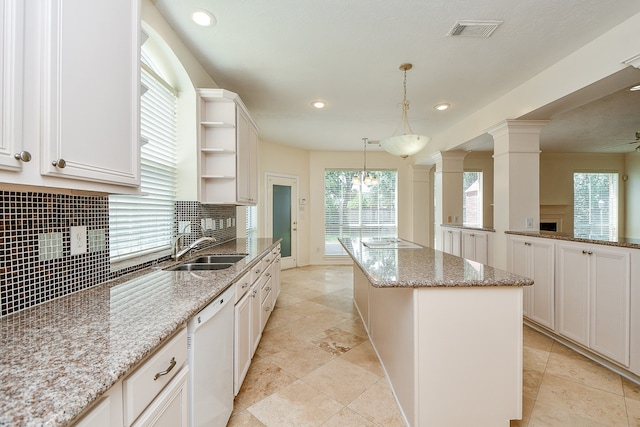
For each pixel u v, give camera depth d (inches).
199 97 97.3
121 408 28.9
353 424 61.6
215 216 118.8
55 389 23.4
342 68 103.0
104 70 39.6
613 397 69.8
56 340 32.1
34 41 29.4
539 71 105.3
